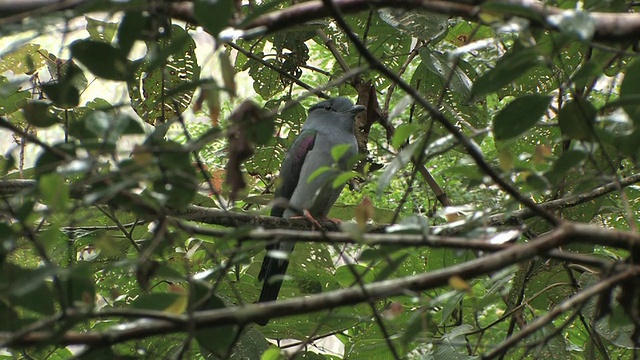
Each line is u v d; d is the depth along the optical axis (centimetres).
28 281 404
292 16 511
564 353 725
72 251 760
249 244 482
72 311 385
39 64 788
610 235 400
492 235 514
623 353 823
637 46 576
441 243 418
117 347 639
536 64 434
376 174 1036
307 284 780
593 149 468
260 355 677
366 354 761
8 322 485
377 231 738
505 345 425
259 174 975
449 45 781
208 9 415
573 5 479
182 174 418
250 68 968
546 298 799
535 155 475
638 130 463
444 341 674
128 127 437
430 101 880
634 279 426
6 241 420
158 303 495
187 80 795
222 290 788
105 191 393
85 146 415
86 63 445
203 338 516
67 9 434
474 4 470
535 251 393
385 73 420
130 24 441
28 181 611
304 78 1252
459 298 639
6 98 756
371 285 396
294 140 1034
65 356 774
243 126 437
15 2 453
